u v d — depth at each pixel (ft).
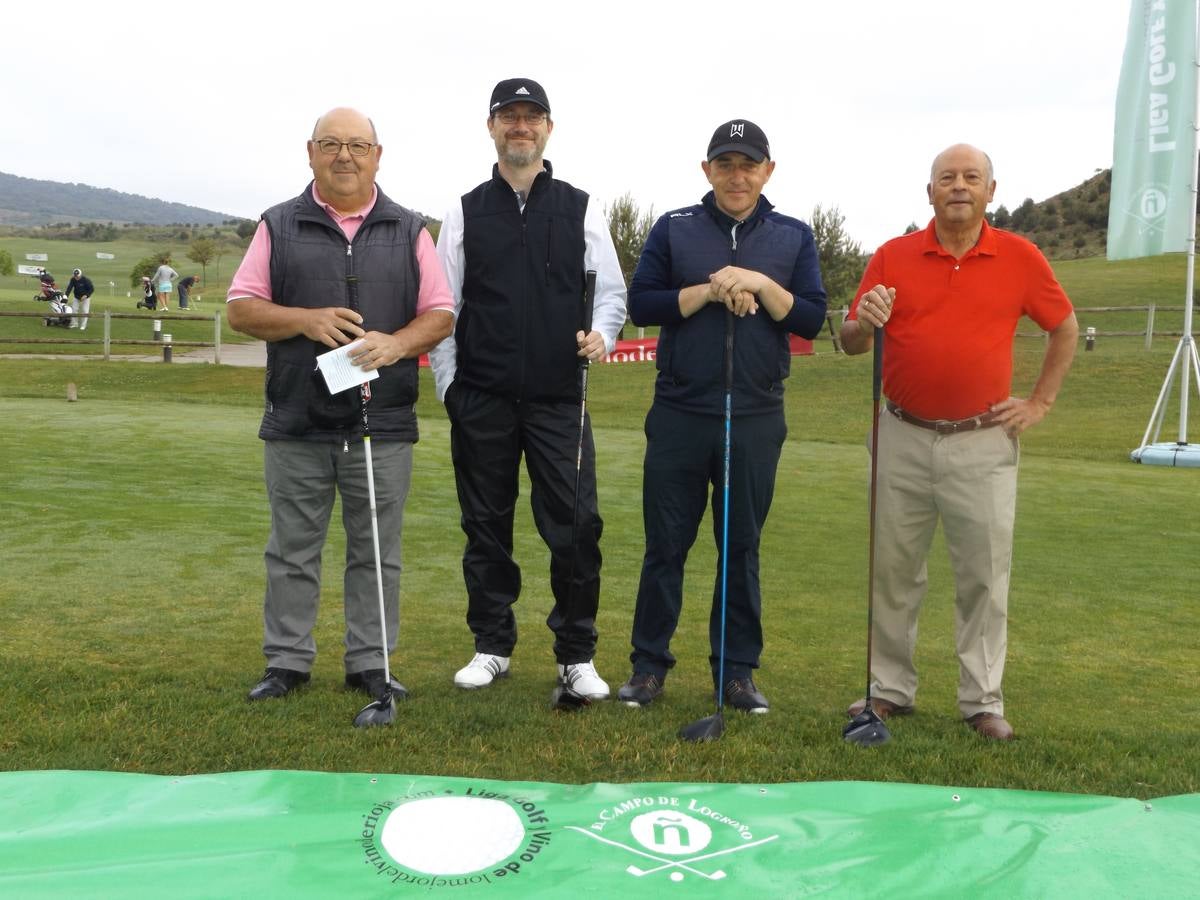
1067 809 8.87
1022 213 224.12
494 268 12.66
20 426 36.68
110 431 36.09
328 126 11.87
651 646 12.78
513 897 7.26
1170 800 9.09
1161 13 36.70
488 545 13.19
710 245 12.35
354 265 12.14
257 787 8.96
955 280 11.69
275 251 12.07
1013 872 7.77
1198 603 18.03
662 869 7.72
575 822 8.41
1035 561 21.01
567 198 12.84
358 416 12.25
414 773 10.02
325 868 7.60
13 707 11.36
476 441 12.96
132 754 10.23
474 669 13.07
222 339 92.12
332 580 18.33
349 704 11.96
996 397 11.80
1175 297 106.42
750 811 8.70
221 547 19.94
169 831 8.10
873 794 9.07
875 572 12.42
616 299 13.26
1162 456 35.81
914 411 12.06
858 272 125.18
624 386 62.03
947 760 10.66
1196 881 7.72
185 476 27.86
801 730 11.48
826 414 51.70
